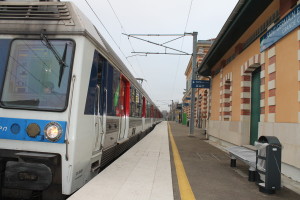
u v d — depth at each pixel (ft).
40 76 15.23
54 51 15.25
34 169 13.88
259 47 30.58
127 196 14.73
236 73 40.09
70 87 14.84
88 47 15.99
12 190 15.15
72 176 14.25
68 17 15.61
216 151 38.14
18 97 15.10
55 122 14.39
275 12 26.30
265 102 27.71
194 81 62.03
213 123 55.06
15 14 15.87
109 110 21.45
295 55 21.80
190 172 23.22
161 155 30.89
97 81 17.84
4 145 14.65
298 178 20.67
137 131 43.34
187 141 53.42
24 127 14.56
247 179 21.17
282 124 23.27
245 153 23.65
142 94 50.06
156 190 16.30
